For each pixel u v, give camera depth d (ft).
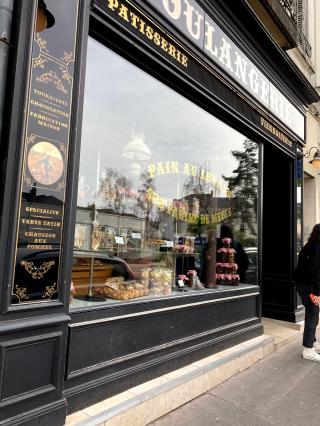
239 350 14.33
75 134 8.40
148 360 10.86
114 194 12.95
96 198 12.26
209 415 10.50
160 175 14.85
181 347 12.18
